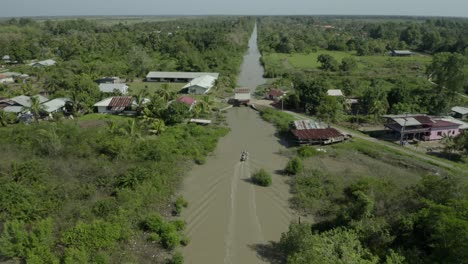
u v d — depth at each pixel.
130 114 82.62
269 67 142.25
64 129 61.91
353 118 81.75
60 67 124.44
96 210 40.66
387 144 67.62
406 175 53.16
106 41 174.88
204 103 86.44
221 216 43.94
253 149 66.06
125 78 124.38
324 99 85.19
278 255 36.81
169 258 36.00
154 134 69.31
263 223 42.59
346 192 48.03
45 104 79.75
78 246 34.47
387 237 34.94
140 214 41.81
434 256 31.52
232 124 81.06
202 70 134.12
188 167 56.88
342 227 37.50
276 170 57.00
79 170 50.66
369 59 168.50
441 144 68.06
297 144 68.31
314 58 171.00
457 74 94.62
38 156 54.09
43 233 34.69
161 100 79.69
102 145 57.53
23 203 39.22
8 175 45.72
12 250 33.31
